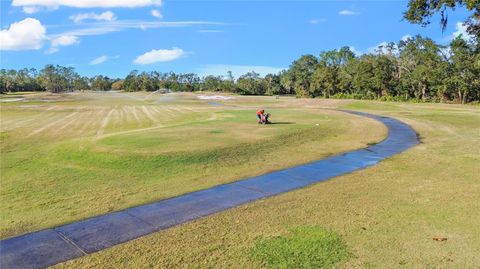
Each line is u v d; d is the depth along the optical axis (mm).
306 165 14531
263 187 11586
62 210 10062
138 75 169000
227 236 7594
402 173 12695
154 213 9469
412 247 6762
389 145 18969
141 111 50250
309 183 11898
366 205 9203
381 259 6352
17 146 23031
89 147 17641
